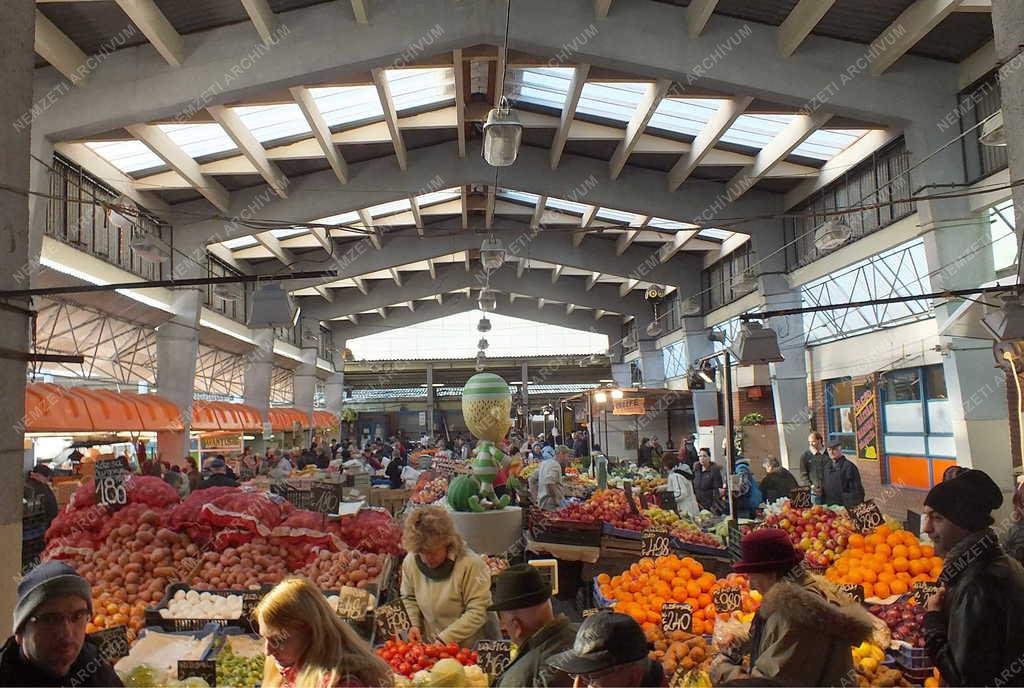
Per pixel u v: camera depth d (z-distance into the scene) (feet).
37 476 30.76
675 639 14.38
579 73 40.88
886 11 35.81
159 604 15.93
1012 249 36.99
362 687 7.77
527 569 10.18
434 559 14.33
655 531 19.30
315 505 20.62
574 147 58.39
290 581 8.09
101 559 17.49
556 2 37.86
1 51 17.35
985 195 37.96
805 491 24.36
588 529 25.34
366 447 95.40
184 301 59.52
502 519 25.26
